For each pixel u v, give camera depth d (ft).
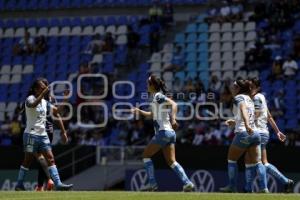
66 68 320.91
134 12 349.20
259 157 142.41
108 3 351.67
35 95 149.48
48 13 362.94
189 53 305.94
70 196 119.85
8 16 367.66
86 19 340.80
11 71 325.83
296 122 257.34
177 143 233.96
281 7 307.37
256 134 140.56
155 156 219.61
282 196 118.21
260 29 305.53
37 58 328.08
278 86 272.31
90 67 292.61
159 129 144.56
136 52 315.99
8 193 130.93
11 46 340.80
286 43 294.66
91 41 323.78
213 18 316.40
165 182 217.77
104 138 261.44
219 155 215.72
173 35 322.34
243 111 138.10
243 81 142.51
